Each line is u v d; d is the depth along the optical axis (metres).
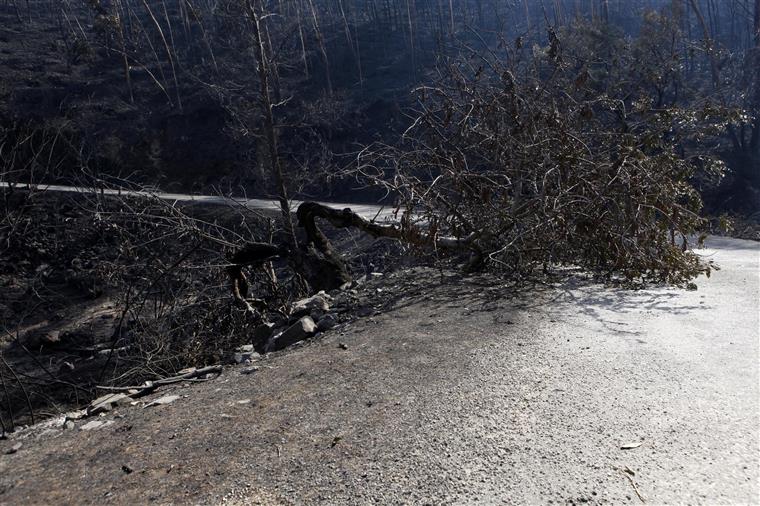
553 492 2.84
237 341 9.02
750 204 27.75
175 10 69.44
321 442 3.50
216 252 11.17
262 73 18.48
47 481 3.39
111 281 12.21
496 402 3.88
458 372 4.47
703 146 27.02
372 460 3.24
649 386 4.05
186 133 42.50
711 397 3.83
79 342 16.97
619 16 55.00
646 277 7.60
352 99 44.12
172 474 3.30
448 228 9.02
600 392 3.97
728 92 28.31
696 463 3.04
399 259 10.66
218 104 42.09
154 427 4.04
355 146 37.22
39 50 59.53
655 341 5.01
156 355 8.56
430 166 8.81
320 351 5.52
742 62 31.11
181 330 9.85
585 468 3.04
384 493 2.92
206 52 53.69
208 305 10.41
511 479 2.97
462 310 6.39
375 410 3.90
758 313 5.81
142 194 11.98
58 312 19.67
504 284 7.51
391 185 8.28
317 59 53.00
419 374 4.50
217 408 4.26
